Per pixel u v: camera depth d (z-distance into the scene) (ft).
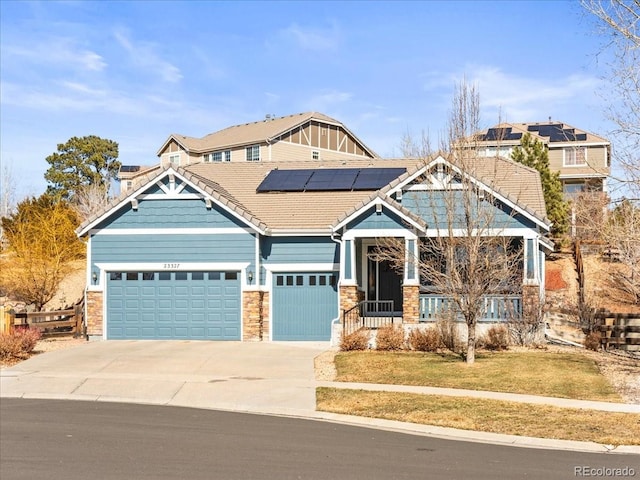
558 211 126.11
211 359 70.59
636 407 48.24
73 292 124.47
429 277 69.05
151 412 49.34
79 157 226.38
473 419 44.98
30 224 110.11
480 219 67.31
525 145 128.57
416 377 59.82
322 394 53.72
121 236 86.53
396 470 33.19
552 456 36.45
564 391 53.62
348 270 80.59
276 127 173.58
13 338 70.79
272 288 86.43
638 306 96.27
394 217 79.77
